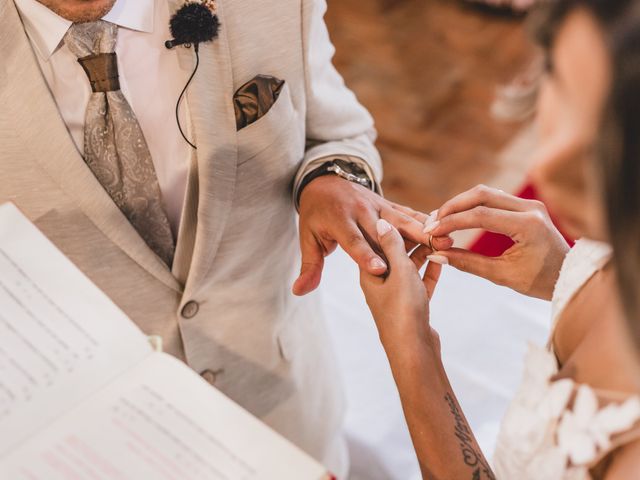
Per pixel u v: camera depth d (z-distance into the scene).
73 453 0.59
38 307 0.66
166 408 0.61
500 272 0.92
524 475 0.66
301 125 1.03
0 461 0.58
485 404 1.39
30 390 0.61
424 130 2.55
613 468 0.59
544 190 0.50
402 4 3.08
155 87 0.92
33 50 0.85
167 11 0.89
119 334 0.65
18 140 0.85
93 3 0.83
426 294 0.84
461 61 2.81
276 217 1.06
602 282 0.68
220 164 0.93
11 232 0.69
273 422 1.28
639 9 0.41
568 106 0.46
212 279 1.02
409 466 1.47
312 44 1.00
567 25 0.44
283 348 1.20
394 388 1.53
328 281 1.59
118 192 0.94
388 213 0.98
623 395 0.59
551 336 0.74
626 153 0.40
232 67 0.93
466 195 0.93
